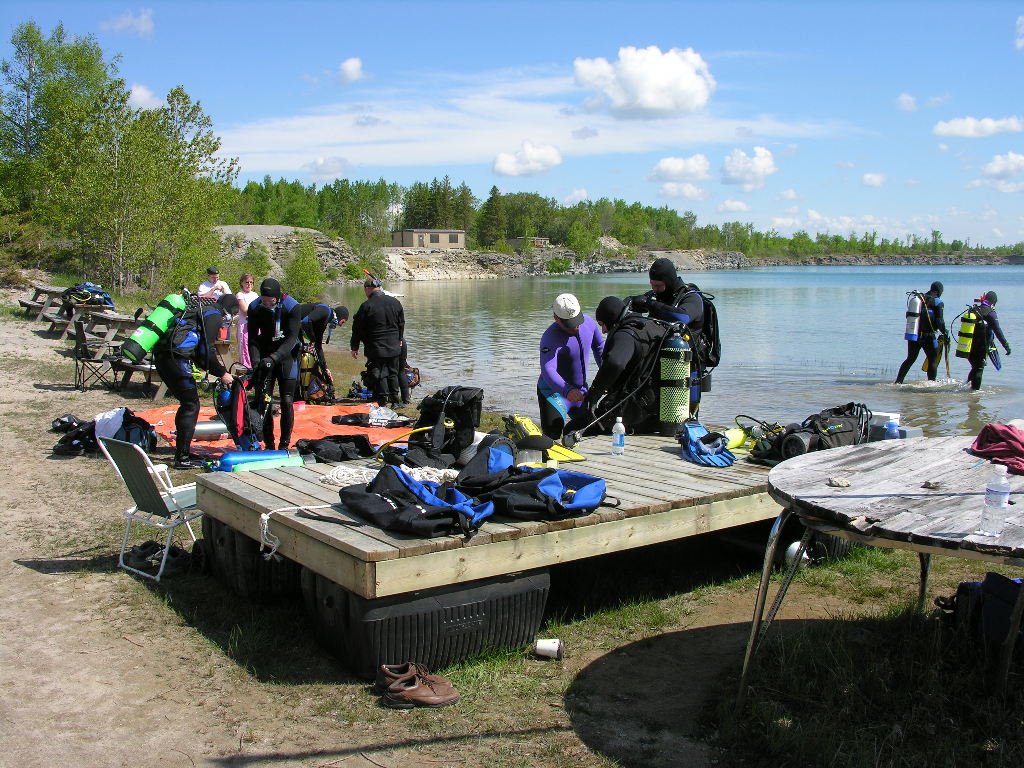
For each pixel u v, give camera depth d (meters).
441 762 3.39
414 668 3.97
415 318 32.94
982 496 3.61
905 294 56.88
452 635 4.16
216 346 7.91
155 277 27.97
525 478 4.59
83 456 8.43
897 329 27.84
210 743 3.50
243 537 4.94
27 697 3.85
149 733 3.57
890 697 3.83
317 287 41.75
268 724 3.66
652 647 4.55
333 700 3.87
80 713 3.72
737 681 4.05
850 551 6.06
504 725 3.69
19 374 13.11
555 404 7.61
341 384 14.71
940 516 3.34
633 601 5.21
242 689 3.98
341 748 3.47
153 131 26.75
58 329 17.73
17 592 5.08
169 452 8.52
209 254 28.66
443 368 17.89
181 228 27.53
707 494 5.11
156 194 26.66
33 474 7.74
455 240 127.19
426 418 6.10
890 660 4.24
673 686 4.08
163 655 4.31
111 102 26.67
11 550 5.80
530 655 4.43
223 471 5.62
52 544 5.94
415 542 4.00
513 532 4.25
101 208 25.92
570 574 5.58
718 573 5.77
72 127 27.47
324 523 4.34
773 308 40.66
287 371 8.18
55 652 4.31
